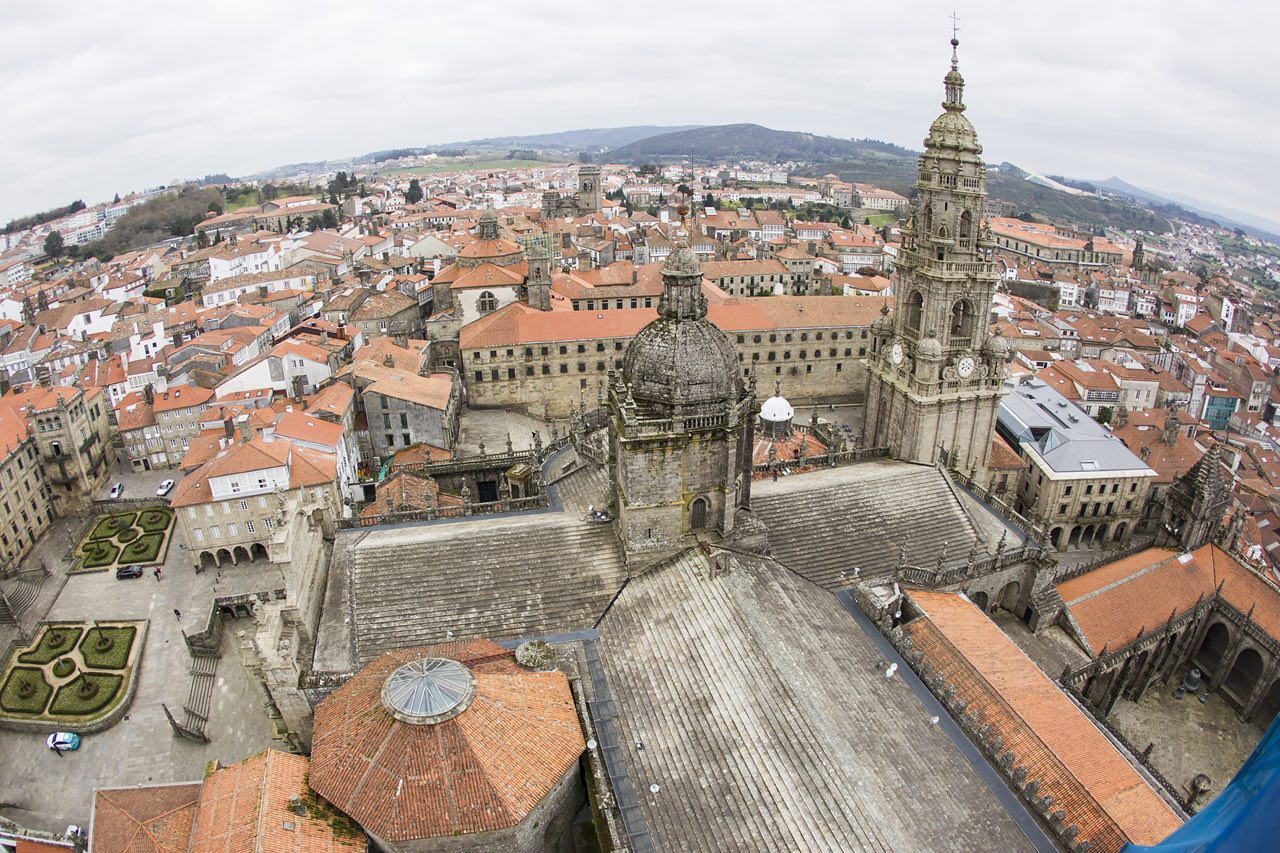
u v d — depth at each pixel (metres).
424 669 46.28
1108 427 126.94
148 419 131.50
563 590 61.31
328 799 42.88
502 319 140.88
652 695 52.28
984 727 49.88
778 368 149.88
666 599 59.12
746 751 47.66
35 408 115.12
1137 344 191.88
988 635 61.41
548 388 140.50
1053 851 43.34
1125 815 45.88
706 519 63.34
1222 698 77.81
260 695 79.12
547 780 43.66
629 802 45.16
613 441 63.88
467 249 170.75
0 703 77.75
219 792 44.19
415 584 60.88
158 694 79.88
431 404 116.12
